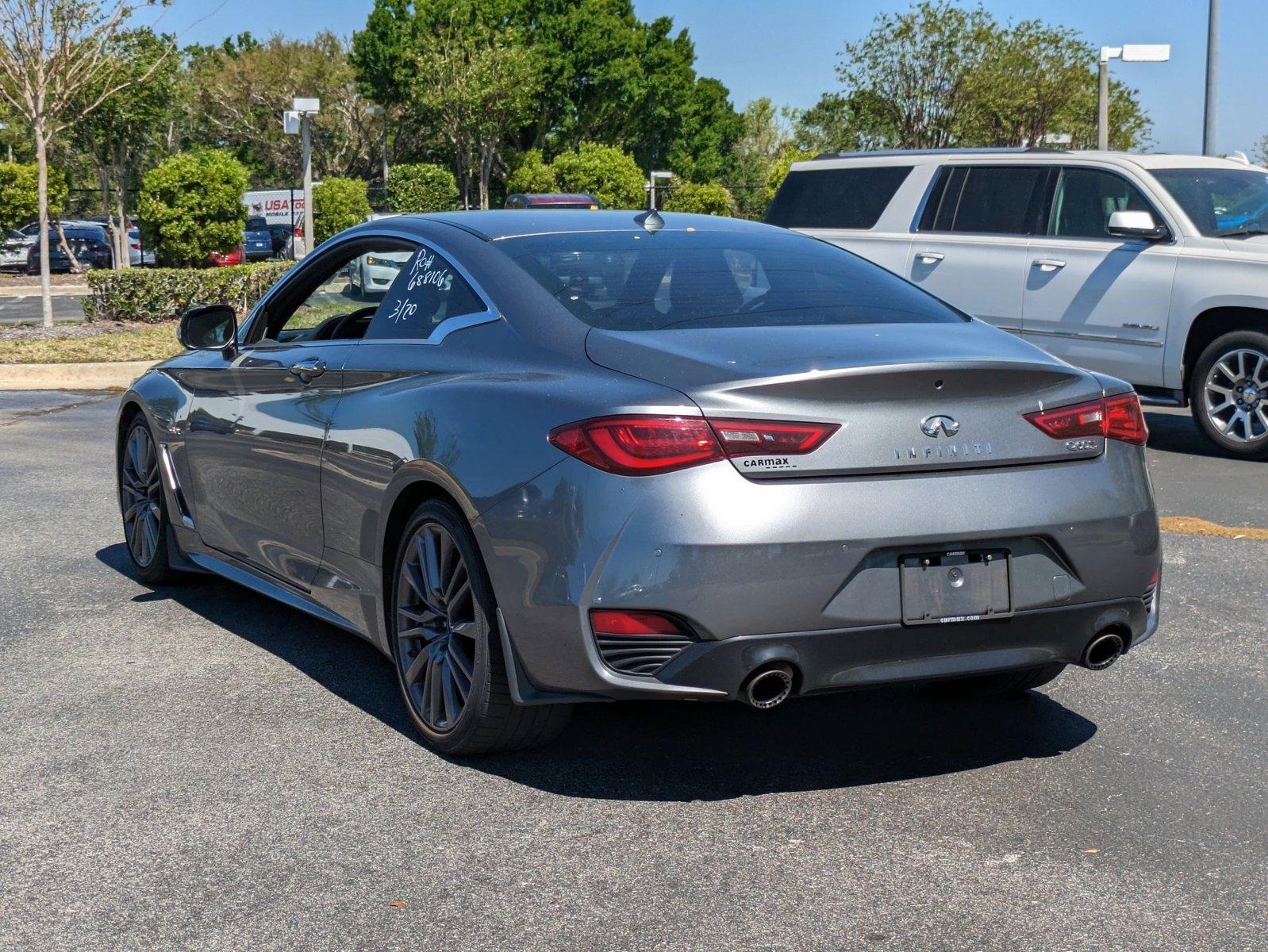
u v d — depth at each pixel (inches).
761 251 175.3
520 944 113.8
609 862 129.2
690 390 131.9
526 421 140.6
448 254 170.9
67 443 399.5
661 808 142.1
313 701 176.6
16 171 1523.1
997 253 405.1
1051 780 149.9
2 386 551.8
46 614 219.5
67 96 719.7
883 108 1363.2
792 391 131.0
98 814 141.2
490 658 145.2
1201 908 120.0
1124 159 392.2
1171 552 261.0
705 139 3437.5
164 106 1429.6
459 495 144.9
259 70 2741.1
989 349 146.3
